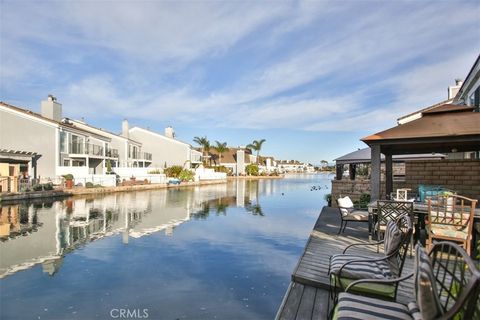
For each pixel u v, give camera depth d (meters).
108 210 13.91
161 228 9.80
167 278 5.39
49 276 5.47
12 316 4.04
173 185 29.75
